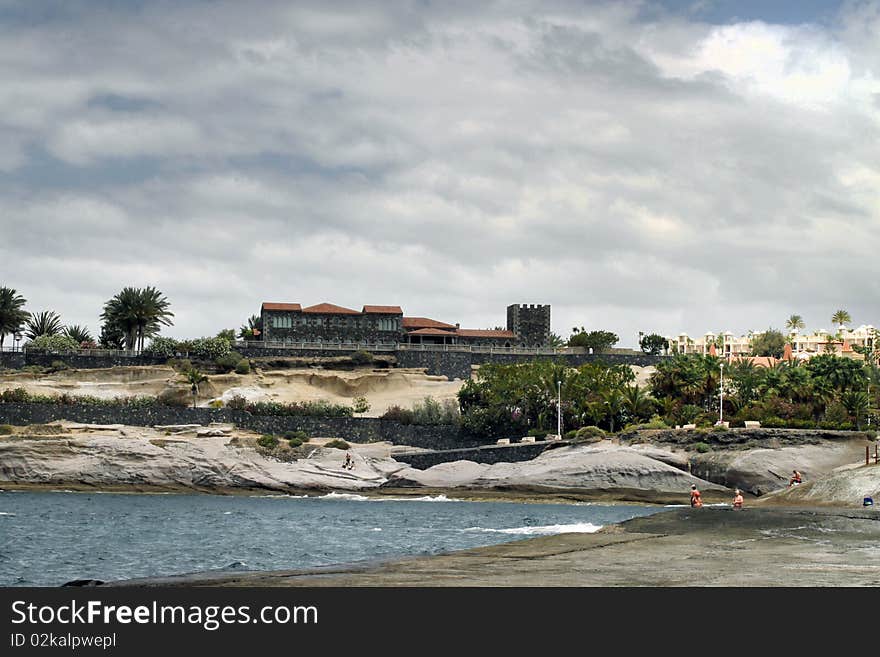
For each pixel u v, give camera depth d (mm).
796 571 32125
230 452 129500
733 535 45594
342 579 30734
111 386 154500
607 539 43719
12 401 135625
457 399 154875
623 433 126438
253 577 31703
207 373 161750
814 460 113188
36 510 90875
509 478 119750
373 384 165250
